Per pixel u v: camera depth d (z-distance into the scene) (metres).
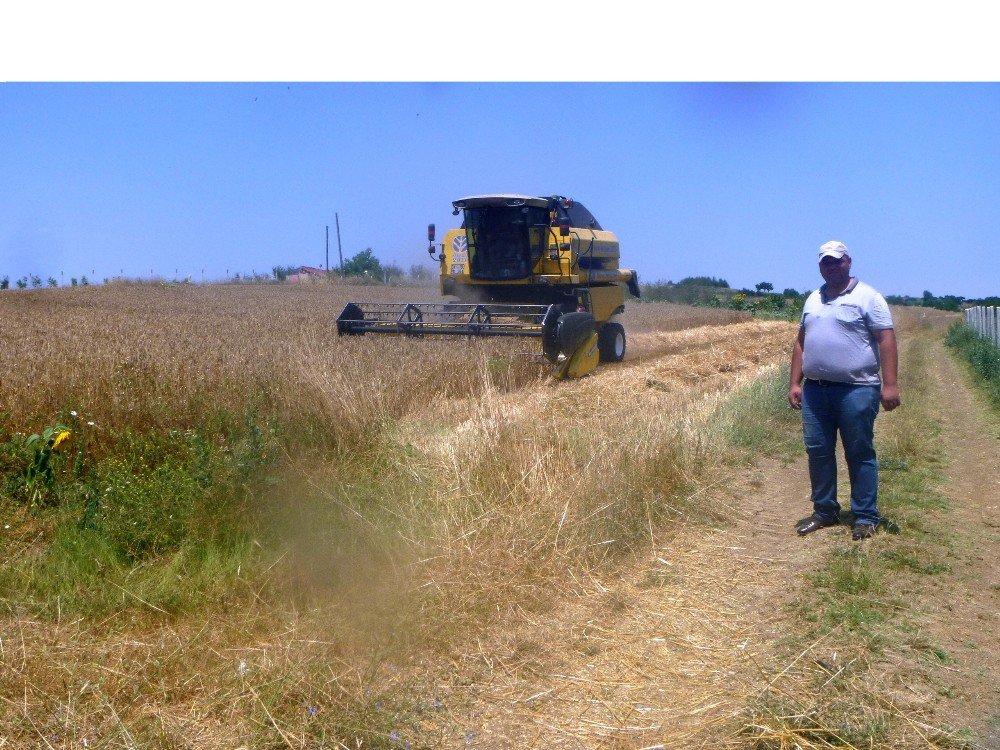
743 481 7.63
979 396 14.46
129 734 3.24
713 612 4.70
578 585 5.04
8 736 3.22
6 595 4.45
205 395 8.38
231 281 57.19
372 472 6.35
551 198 16.45
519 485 5.95
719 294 63.47
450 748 3.34
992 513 6.67
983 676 3.90
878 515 6.12
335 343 13.06
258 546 5.03
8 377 8.16
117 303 32.56
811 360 6.06
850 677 3.84
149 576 4.72
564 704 3.71
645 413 8.80
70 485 6.21
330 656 3.96
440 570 4.97
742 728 3.41
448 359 11.77
